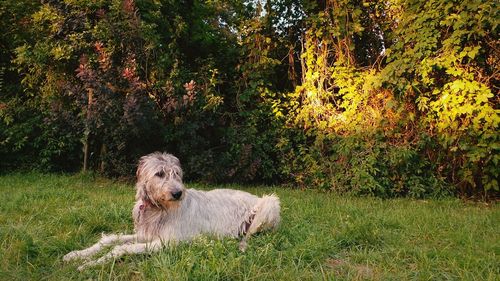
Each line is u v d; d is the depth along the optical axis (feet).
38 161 19.29
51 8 16.53
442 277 7.00
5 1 18.01
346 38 16.78
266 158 17.46
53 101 16.57
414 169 15.61
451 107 14.56
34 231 8.36
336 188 16.16
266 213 8.87
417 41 14.73
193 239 7.60
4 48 19.44
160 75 16.46
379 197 15.44
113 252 7.09
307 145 17.53
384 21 16.84
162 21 16.89
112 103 15.25
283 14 17.89
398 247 8.36
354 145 15.89
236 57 18.29
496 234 9.61
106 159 17.51
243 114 17.58
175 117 16.20
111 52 15.96
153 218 7.73
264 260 7.13
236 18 18.88
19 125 18.61
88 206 10.80
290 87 18.71
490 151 14.17
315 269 7.17
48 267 6.84
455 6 14.24
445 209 12.96
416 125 15.66
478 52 14.16
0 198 11.84
